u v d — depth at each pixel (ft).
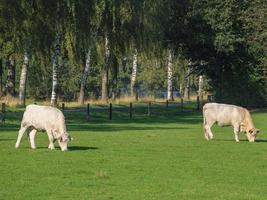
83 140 111.65
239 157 89.30
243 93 259.60
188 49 262.88
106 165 78.69
